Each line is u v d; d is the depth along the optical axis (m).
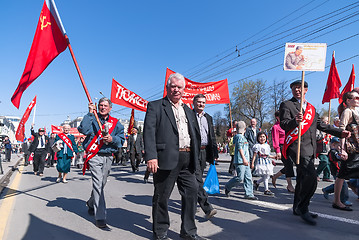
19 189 6.39
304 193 3.52
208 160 3.90
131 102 8.18
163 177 2.86
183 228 2.90
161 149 2.81
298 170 3.66
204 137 4.13
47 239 2.96
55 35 3.89
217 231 3.20
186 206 2.91
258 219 3.68
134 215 3.96
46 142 9.87
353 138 3.84
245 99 39.50
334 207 4.25
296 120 3.38
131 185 6.85
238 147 5.02
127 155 14.08
